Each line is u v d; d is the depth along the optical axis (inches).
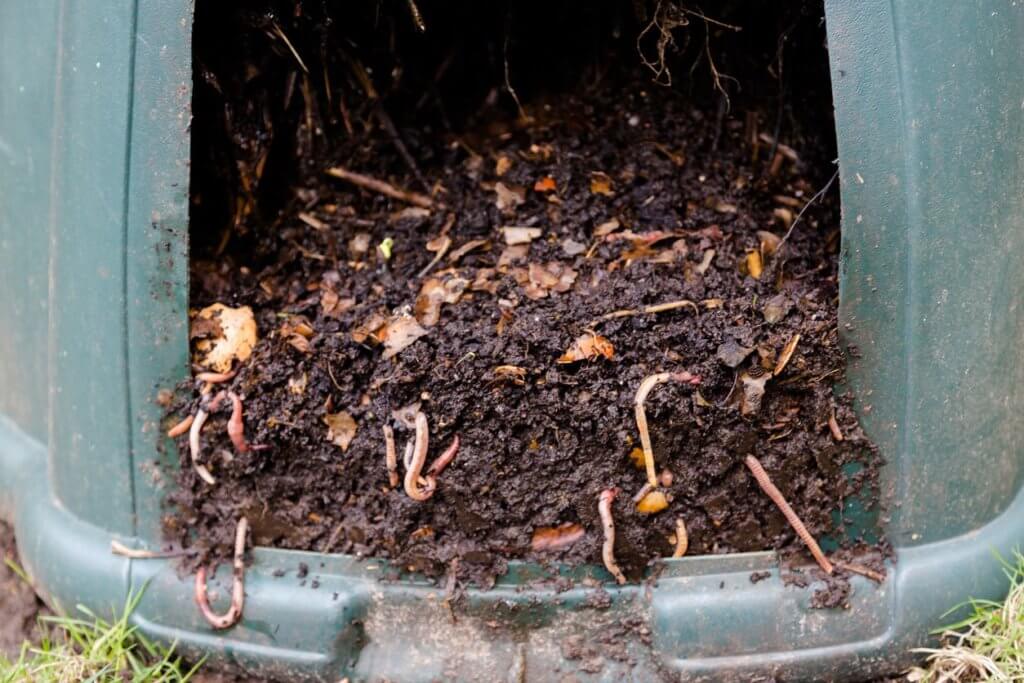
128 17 28.7
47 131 31.0
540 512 29.9
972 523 30.9
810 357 29.2
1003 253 29.9
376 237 32.7
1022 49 29.7
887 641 30.0
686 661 30.0
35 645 32.9
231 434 29.8
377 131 34.3
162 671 31.4
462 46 35.0
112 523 31.4
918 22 28.0
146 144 29.1
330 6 32.0
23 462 34.4
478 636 30.4
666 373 29.2
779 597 29.9
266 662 30.6
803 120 33.9
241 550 30.6
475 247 31.8
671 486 29.8
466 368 29.3
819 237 31.9
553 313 29.8
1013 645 30.0
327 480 30.4
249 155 32.6
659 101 34.8
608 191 32.8
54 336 31.4
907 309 28.9
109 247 29.7
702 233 31.6
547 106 35.2
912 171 28.3
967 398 30.0
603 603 30.0
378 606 30.5
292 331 30.4
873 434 29.6
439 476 29.8
